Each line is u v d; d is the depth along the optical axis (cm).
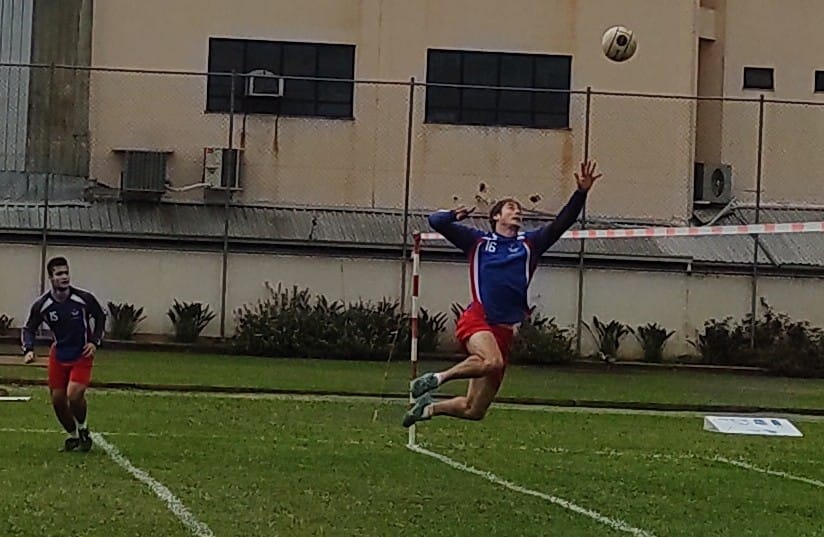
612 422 2362
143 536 1188
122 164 4016
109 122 4034
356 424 2155
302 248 3850
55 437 1852
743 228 2203
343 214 4047
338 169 4084
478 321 1367
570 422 2327
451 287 3872
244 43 4147
